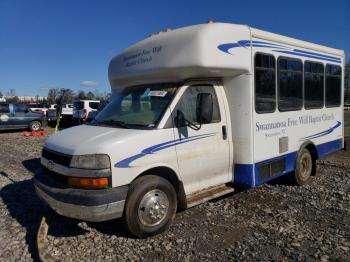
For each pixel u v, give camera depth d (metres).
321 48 7.67
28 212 5.84
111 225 5.16
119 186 4.36
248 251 4.29
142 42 5.70
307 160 7.32
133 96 5.48
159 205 4.71
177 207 5.29
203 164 5.27
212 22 5.25
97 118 5.59
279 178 7.31
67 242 4.63
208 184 5.45
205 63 4.90
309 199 6.26
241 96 5.59
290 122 6.63
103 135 4.62
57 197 4.37
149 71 5.39
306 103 7.14
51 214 5.64
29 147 13.53
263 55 5.88
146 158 4.56
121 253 4.32
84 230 5.00
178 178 4.95
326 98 7.88
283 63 6.39
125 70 5.88
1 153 12.01
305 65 7.09
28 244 4.64
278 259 4.09
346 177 7.82
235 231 4.89
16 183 7.70
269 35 6.04
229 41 5.25
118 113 5.40
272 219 5.32
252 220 5.29
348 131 17.05
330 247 4.36
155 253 4.31
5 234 4.98
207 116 5.03
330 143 8.13
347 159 9.96
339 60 8.38
